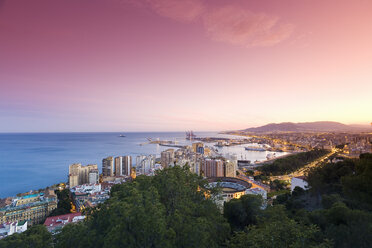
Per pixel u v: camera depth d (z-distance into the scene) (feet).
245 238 61.11
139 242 51.08
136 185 75.10
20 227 195.83
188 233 55.06
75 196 314.96
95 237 56.39
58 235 65.72
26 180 552.41
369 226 70.23
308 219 102.73
